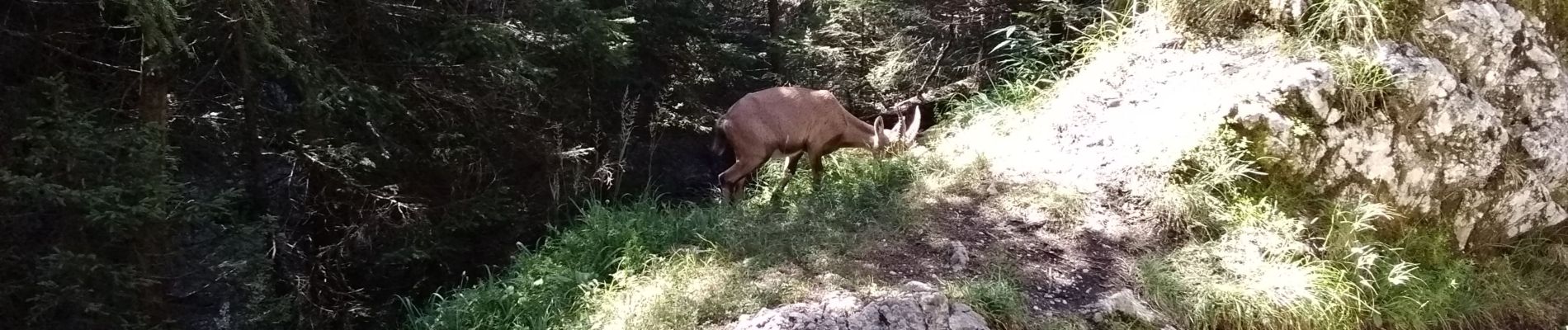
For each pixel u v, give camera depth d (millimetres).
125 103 4801
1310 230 4574
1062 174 4918
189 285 5199
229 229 5254
